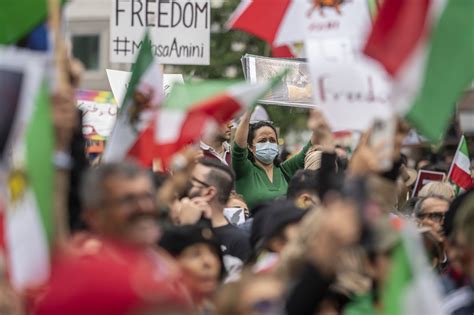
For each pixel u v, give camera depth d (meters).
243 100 14.07
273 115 40.41
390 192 11.46
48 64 11.34
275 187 20.45
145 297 10.27
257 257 12.91
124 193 10.79
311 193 15.55
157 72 14.23
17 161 10.54
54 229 10.61
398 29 11.77
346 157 16.73
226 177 15.48
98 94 20.67
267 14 16.23
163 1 20.23
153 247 11.48
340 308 10.62
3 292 10.36
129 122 14.18
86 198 10.94
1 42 12.15
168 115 14.12
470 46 11.76
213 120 14.11
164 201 13.49
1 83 10.59
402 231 10.77
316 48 14.38
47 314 10.19
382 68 11.77
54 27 11.49
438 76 11.72
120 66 47.12
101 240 10.68
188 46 20.27
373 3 14.34
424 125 11.65
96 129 20.45
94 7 48.16
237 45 43.06
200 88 14.23
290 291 10.50
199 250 13.03
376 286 10.77
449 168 24.81
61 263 10.36
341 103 13.08
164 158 14.12
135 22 20.22
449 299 12.63
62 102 11.35
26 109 10.59
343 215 10.00
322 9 14.41
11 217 10.46
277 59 20.77
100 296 10.13
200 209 14.66
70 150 13.02
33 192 10.50
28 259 10.42
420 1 11.77
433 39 11.76
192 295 12.98
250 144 20.52
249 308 10.26
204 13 20.27
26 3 12.12
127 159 14.11
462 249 12.02
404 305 10.67
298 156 21.12
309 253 10.25
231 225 15.51
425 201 17.12
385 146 11.09
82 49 48.28
